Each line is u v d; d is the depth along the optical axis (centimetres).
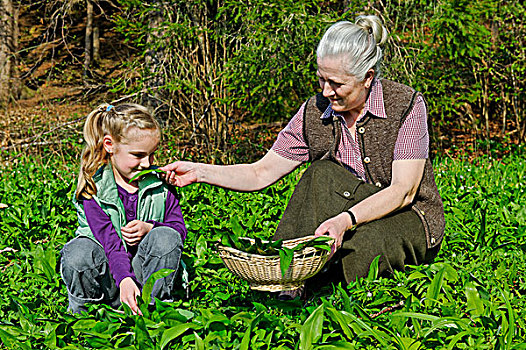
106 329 287
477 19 836
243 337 267
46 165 785
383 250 324
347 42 316
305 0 793
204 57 852
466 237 425
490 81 1077
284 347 270
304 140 365
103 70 1249
